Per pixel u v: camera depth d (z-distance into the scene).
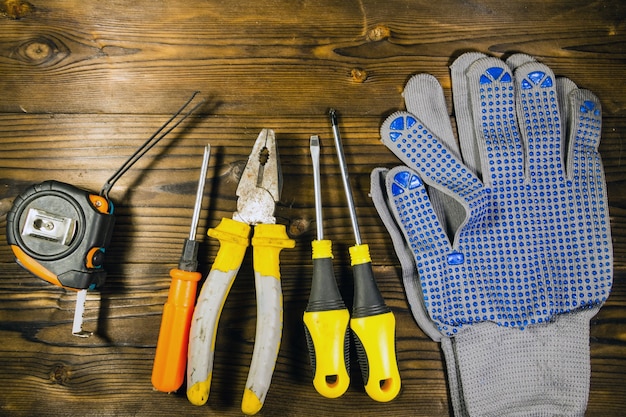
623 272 0.88
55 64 0.88
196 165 0.87
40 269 0.77
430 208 0.83
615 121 0.91
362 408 0.84
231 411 0.83
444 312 0.82
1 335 0.84
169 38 0.89
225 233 0.77
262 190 0.78
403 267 0.84
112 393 0.83
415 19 0.91
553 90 0.87
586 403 0.81
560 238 0.84
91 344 0.84
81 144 0.87
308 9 0.90
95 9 0.89
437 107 0.88
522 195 0.85
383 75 0.90
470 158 0.88
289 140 0.88
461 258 0.83
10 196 0.86
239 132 0.88
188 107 0.88
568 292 0.83
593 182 0.85
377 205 0.84
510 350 0.82
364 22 0.91
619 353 0.87
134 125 0.88
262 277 0.77
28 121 0.87
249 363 0.84
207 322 0.74
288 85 0.89
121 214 0.86
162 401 0.83
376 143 0.89
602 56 0.92
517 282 0.83
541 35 0.92
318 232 0.79
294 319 0.85
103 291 0.85
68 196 0.78
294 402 0.84
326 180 0.88
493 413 0.81
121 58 0.88
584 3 0.92
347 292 0.85
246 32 0.90
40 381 0.83
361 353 0.76
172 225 0.86
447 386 0.85
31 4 0.88
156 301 0.85
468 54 0.89
